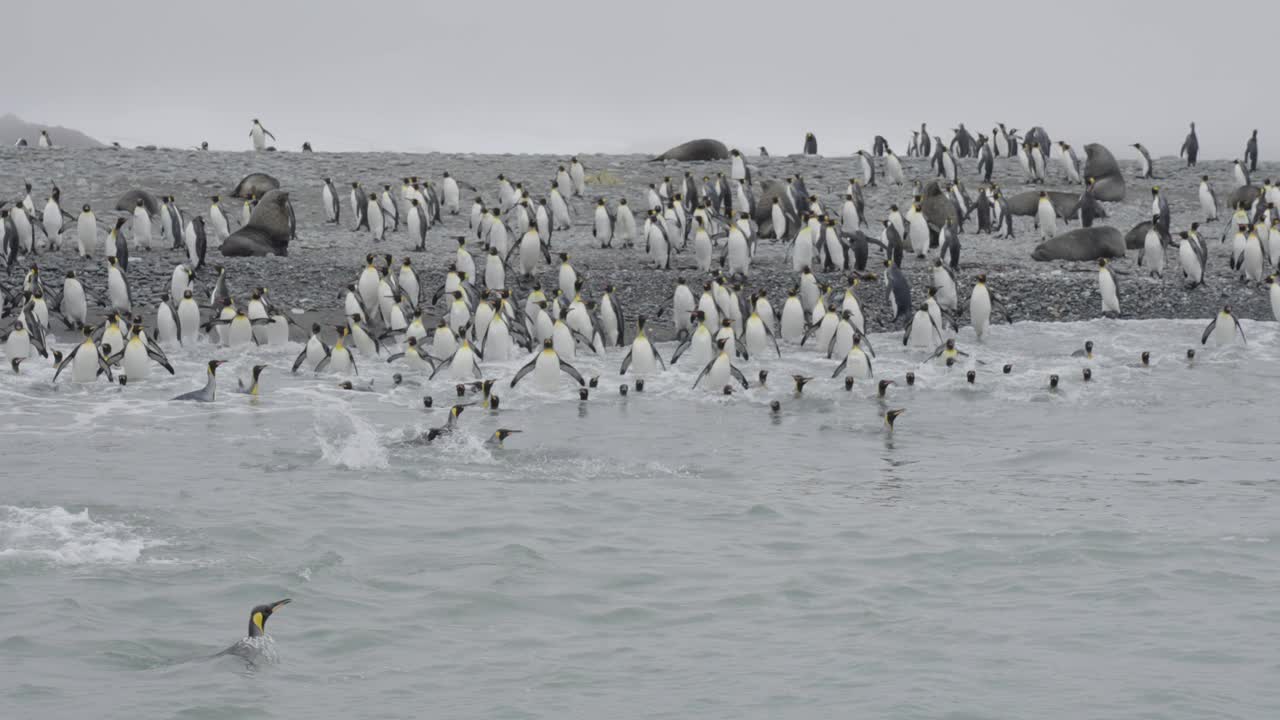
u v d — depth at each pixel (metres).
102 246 38.44
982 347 29.67
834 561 13.58
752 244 37.47
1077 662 10.52
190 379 25.02
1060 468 18.62
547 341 24.70
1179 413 23.02
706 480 17.69
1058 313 33.22
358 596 12.16
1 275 33.16
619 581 12.77
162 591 12.12
